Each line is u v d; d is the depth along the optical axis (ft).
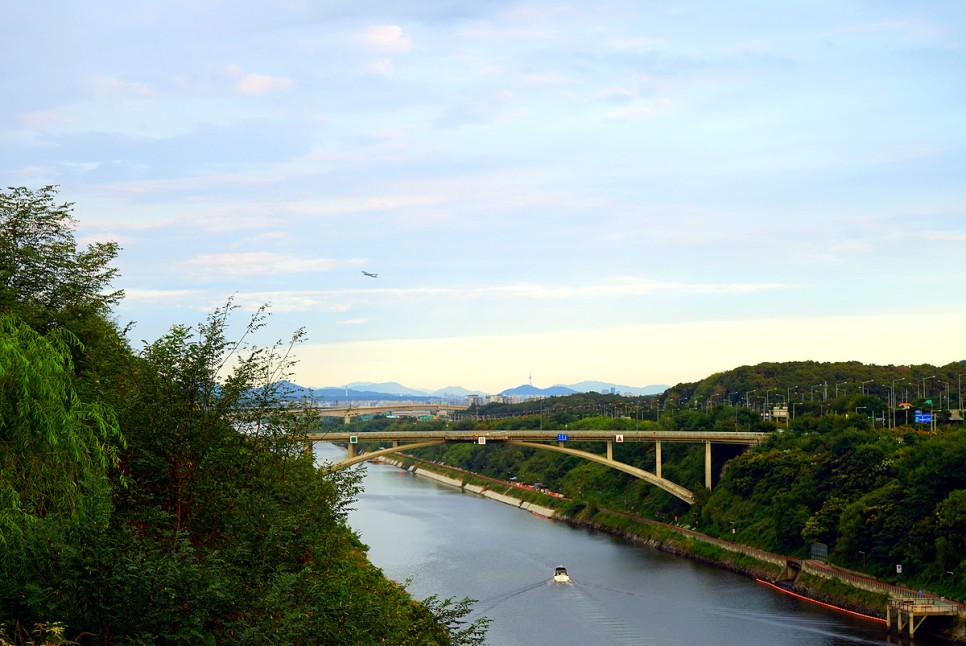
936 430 393.09
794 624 260.21
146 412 89.92
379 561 345.31
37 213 100.22
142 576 70.18
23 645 63.57
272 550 86.79
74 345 94.58
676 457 492.95
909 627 244.63
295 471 103.40
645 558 368.89
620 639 243.19
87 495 77.30
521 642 239.30
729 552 353.31
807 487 345.10
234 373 97.19
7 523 68.44
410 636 102.37
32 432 74.79
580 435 463.42
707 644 238.89
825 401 581.12
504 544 393.91
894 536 287.28
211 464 91.25
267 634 76.13
